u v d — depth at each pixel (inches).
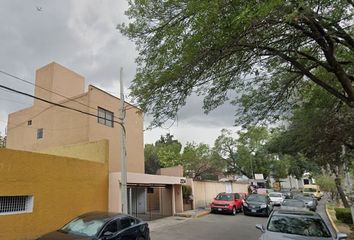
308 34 336.8
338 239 328.8
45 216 498.6
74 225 356.5
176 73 325.1
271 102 491.8
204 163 1856.5
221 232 625.6
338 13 347.6
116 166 924.6
